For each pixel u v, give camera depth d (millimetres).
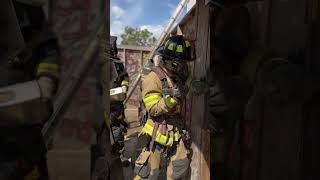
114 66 3340
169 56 2350
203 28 2607
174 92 2314
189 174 3248
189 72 2699
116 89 3344
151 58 4059
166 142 2426
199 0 2887
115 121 3391
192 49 2447
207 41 2432
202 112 2750
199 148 2928
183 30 4297
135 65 9883
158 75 2336
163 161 3195
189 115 3529
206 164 2602
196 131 3098
